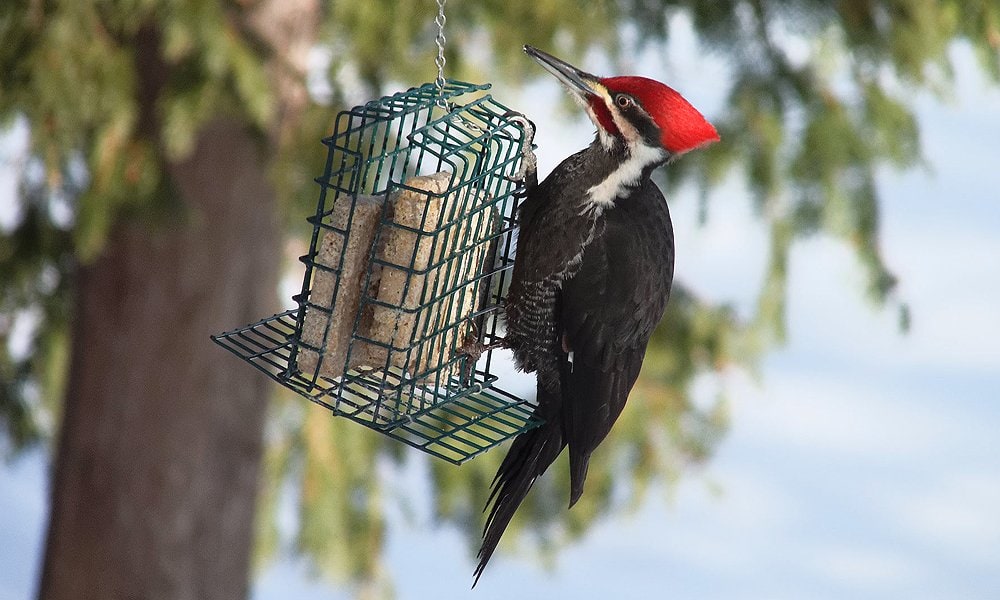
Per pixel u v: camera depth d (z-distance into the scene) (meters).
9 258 12.05
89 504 12.98
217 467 13.08
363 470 13.62
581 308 8.60
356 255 7.67
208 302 12.80
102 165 9.95
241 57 10.09
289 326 8.06
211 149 12.59
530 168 8.48
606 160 8.55
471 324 8.62
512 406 8.77
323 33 11.60
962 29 12.61
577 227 8.51
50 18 9.65
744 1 12.44
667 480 14.12
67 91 9.67
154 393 12.82
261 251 12.95
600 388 8.79
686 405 13.95
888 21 12.43
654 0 12.46
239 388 13.05
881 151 12.72
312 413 13.52
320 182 7.65
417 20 11.16
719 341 13.75
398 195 7.71
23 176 11.45
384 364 7.86
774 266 12.82
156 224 10.23
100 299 12.78
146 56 10.98
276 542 13.95
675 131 8.45
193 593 13.14
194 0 9.96
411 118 11.45
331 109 11.31
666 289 8.92
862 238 12.80
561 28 11.62
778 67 12.51
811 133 12.48
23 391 13.38
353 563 13.64
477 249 8.37
